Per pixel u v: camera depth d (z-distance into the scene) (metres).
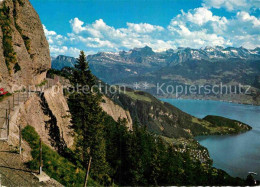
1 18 49.44
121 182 64.12
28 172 24.34
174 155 78.88
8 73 47.00
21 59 52.41
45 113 45.25
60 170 30.62
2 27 48.75
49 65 69.81
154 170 65.44
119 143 73.69
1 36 47.81
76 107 48.53
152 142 88.69
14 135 30.31
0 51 46.25
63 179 28.94
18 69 50.53
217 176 93.31
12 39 50.41
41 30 67.00
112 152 68.94
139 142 73.75
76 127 47.47
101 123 49.78
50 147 38.72
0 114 31.77
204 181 79.44
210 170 119.38
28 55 56.34
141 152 72.06
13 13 57.16
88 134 47.31
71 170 34.28
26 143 31.55
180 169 71.56
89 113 46.72
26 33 58.81
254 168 177.62
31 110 41.06
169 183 65.19
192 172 76.69
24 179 22.61
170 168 66.62
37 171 25.30
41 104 45.78
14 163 24.75
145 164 69.44
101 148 47.16
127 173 67.00
